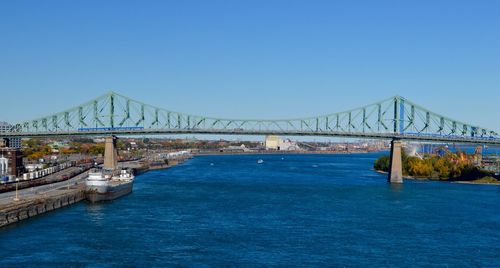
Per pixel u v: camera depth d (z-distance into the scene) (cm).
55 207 13650
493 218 12988
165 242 10044
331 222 12262
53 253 9162
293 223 12081
